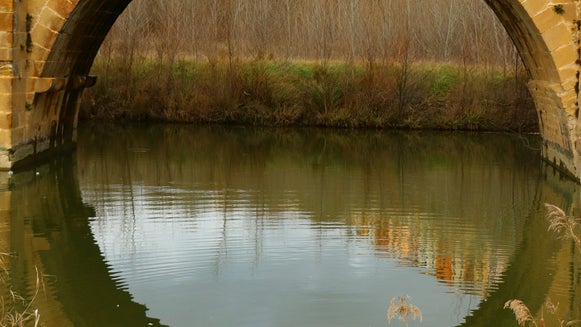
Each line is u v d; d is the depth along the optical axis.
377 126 26.33
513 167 18.48
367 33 26.88
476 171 17.88
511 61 26.19
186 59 28.31
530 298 9.06
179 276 9.69
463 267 10.21
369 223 12.49
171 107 26.91
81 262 10.17
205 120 26.95
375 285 9.45
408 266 10.21
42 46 15.55
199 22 28.31
